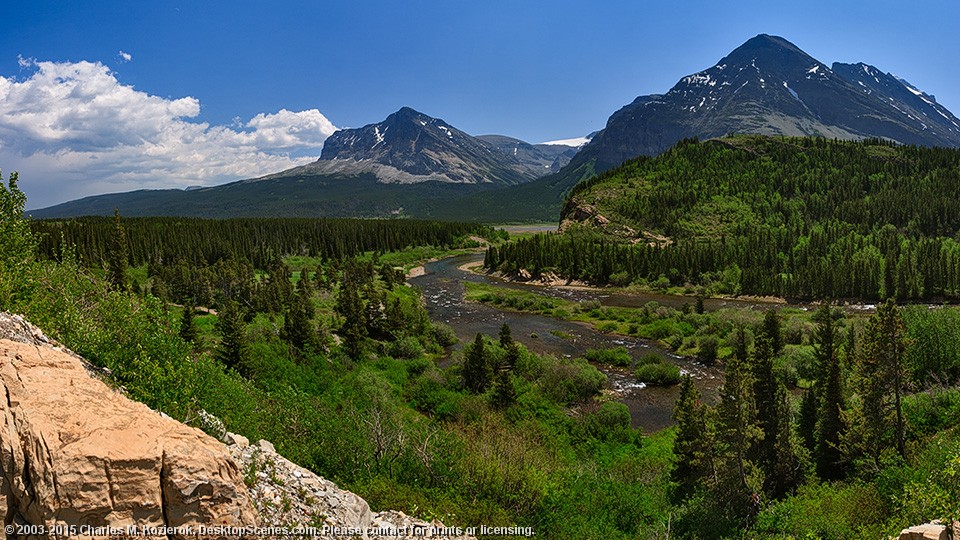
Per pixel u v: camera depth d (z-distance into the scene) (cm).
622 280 13925
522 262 15450
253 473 1345
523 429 4262
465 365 5672
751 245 14588
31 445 879
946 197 16225
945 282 10956
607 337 8350
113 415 1010
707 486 3066
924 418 3462
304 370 5047
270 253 17662
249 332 5759
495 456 2845
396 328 7544
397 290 11212
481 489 2550
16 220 2311
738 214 19138
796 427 3806
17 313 1736
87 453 900
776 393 3441
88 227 14400
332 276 12731
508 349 6156
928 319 4972
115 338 1886
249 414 2181
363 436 2680
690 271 13688
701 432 3162
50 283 2139
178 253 14600
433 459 2650
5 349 1039
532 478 2677
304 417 2622
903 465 2727
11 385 952
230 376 2567
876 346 3262
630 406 5375
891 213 16475
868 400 3209
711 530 2712
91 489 890
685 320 8856
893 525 1747
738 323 7769
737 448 2955
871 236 15112
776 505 2731
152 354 1919
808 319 8819
